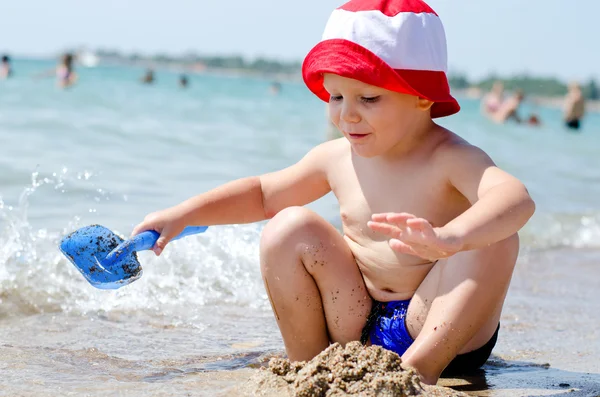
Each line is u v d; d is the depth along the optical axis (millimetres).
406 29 2141
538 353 2668
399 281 2260
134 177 5836
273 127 11805
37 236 3764
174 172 6270
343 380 1791
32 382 2105
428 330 2082
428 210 2238
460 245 1864
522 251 4797
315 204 5309
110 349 2539
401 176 2271
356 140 2182
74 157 6527
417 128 2262
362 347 1860
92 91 18500
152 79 29281
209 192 2490
